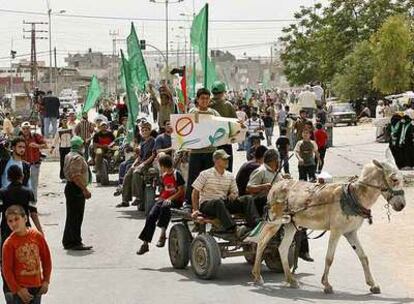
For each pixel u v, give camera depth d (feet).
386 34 186.80
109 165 87.20
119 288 39.55
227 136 46.44
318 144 86.63
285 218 39.22
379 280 40.55
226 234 41.47
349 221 37.37
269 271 43.78
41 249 28.48
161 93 70.59
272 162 42.24
